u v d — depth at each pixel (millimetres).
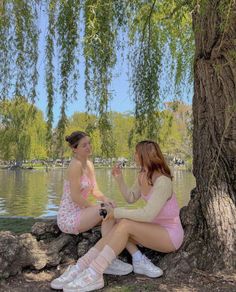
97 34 3951
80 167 3797
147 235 3367
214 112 3881
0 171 33281
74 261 3791
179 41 6332
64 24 4566
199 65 3996
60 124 4887
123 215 3379
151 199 3338
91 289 3154
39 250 3725
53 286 3230
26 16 4801
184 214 3832
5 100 4844
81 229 3791
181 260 3447
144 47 5211
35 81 4891
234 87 3742
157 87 5188
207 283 3227
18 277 3477
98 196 3955
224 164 3826
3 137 4941
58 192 18531
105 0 3955
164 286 3213
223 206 3633
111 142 4879
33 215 11359
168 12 4465
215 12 3744
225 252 3424
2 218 7363
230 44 3670
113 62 4730
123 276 3480
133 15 5125
